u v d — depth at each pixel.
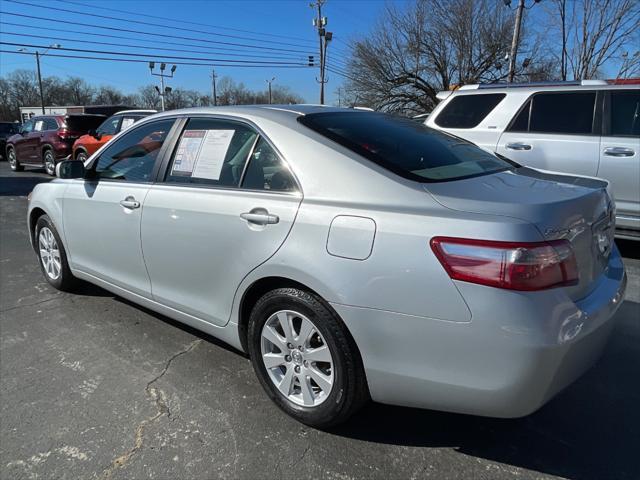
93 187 3.77
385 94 31.53
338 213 2.34
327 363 2.48
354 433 2.59
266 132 2.78
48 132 14.27
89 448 2.48
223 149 2.99
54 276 4.51
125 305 4.26
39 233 4.56
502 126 5.97
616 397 2.94
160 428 2.63
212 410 2.78
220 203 2.81
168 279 3.21
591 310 2.14
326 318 2.35
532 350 1.93
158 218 3.16
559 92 5.68
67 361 3.32
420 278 2.09
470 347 2.03
